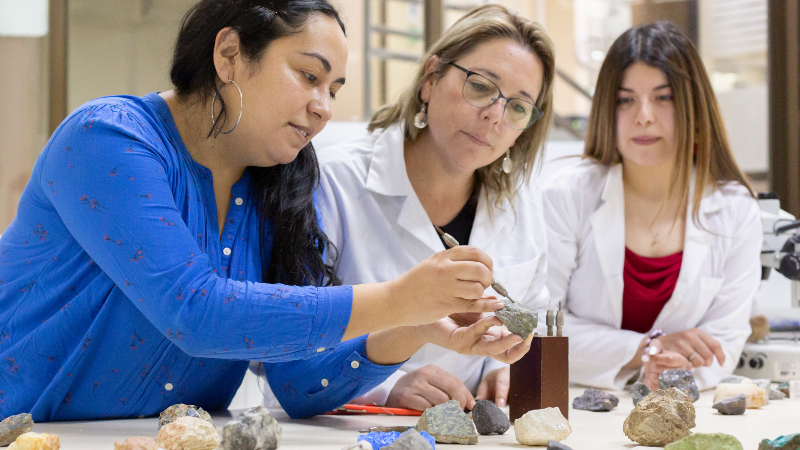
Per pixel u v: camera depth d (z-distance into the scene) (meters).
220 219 1.17
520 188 1.63
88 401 1.11
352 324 0.93
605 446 0.90
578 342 1.78
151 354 1.11
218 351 0.91
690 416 0.92
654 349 1.64
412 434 0.77
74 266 1.08
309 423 1.13
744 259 1.87
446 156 1.46
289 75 0.99
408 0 3.89
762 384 1.43
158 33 3.02
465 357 1.54
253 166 1.19
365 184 1.49
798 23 3.32
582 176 1.92
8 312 1.12
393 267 1.46
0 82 2.96
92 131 0.95
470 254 0.95
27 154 3.03
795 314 2.12
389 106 1.65
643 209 1.90
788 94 3.34
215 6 1.03
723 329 1.82
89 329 1.06
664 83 1.78
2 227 3.05
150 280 0.90
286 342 0.92
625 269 1.86
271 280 1.20
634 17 3.91
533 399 1.07
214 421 1.12
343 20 1.07
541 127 1.56
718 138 1.89
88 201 0.92
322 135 1.99
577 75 4.27
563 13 4.25
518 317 1.01
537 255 1.59
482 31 1.41
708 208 1.85
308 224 1.21
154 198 0.93
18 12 2.91
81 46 2.96
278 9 0.99
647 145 1.80
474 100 1.39
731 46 3.65
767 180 3.44
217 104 1.04
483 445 0.91
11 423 0.91
